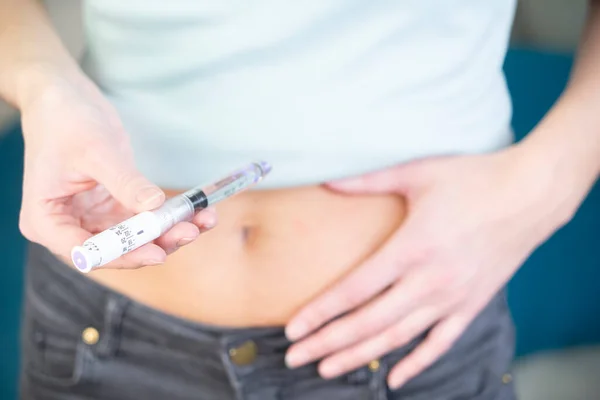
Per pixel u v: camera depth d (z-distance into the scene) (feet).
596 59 2.95
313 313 2.59
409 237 2.52
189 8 2.33
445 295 2.60
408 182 2.55
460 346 2.83
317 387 2.74
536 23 5.94
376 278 2.54
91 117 2.18
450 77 2.52
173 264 2.60
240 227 2.59
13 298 4.68
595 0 3.09
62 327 2.76
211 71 2.41
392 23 2.38
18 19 2.73
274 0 2.30
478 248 2.58
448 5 2.41
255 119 2.44
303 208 2.57
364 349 2.65
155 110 2.51
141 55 2.47
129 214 2.37
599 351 5.50
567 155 2.69
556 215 2.73
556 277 5.33
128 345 2.71
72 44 5.00
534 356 5.49
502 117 2.80
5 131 4.78
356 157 2.48
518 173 2.61
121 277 2.66
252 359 2.70
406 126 2.47
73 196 2.22
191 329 2.64
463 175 2.57
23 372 3.03
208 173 2.53
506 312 3.03
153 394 2.77
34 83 2.36
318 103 2.42
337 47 2.38
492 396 2.95
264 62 2.39
